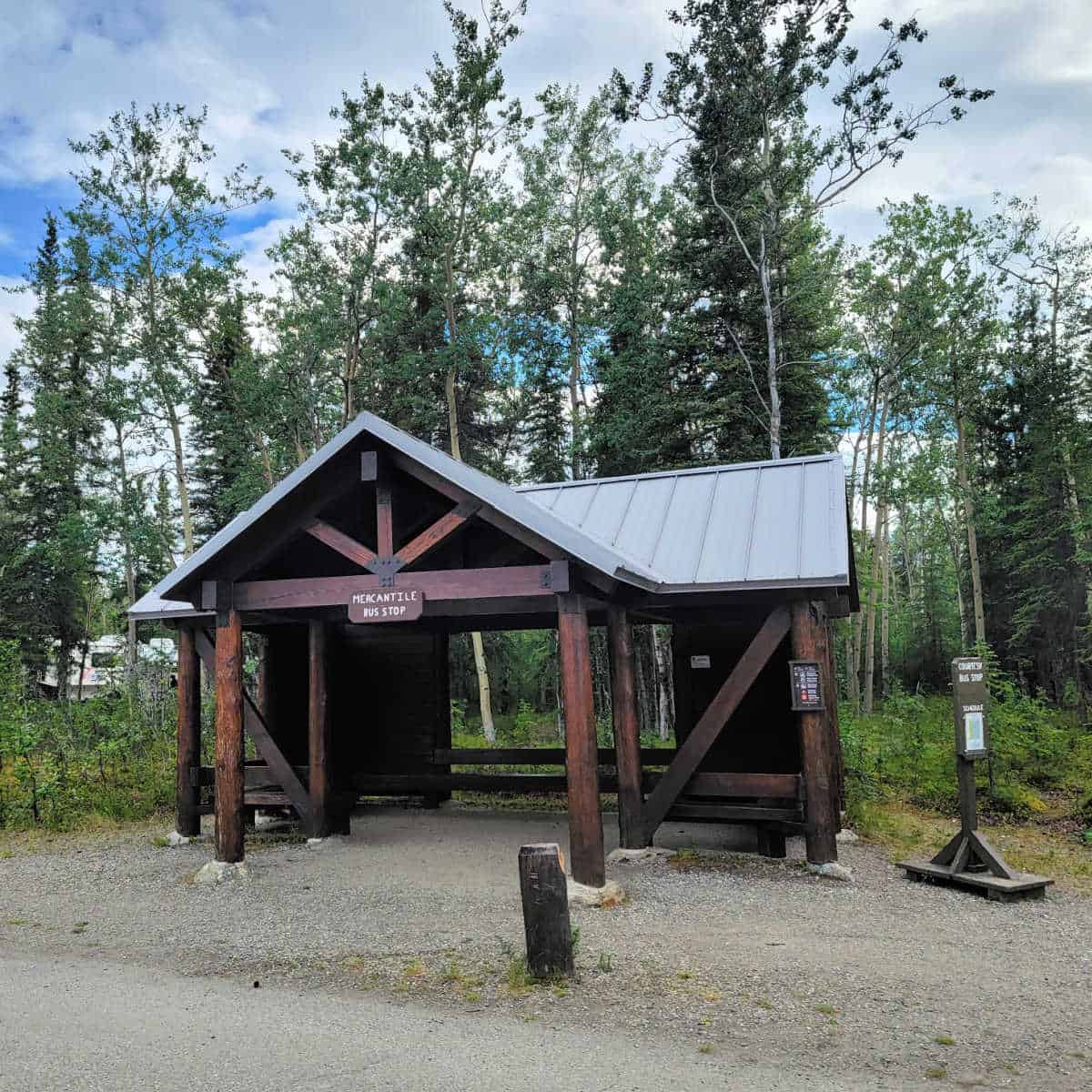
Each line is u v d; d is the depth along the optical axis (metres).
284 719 13.02
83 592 40.88
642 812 9.20
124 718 16.70
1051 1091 4.08
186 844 10.88
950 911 7.31
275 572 10.02
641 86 24.61
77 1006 5.50
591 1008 5.16
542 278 29.50
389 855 9.91
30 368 35.09
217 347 32.12
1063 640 30.17
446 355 26.58
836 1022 4.91
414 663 12.90
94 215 29.05
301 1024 5.07
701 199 26.23
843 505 9.34
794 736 10.01
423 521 10.25
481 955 6.23
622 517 10.34
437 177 26.56
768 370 25.84
